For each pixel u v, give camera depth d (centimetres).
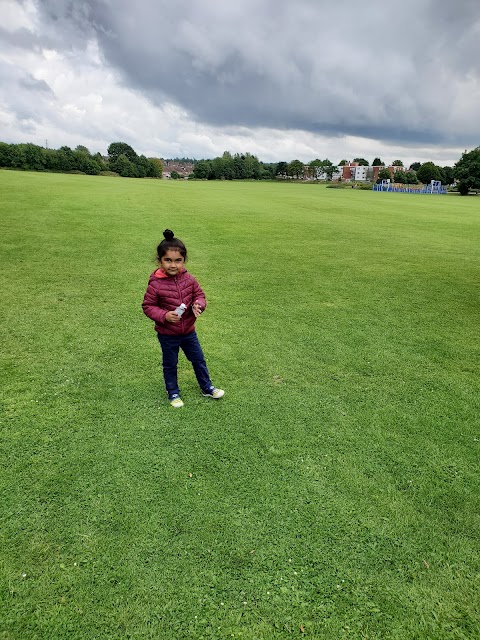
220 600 215
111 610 209
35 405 373
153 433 341
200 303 356
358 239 1348
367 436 346
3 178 3031
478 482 300
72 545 241
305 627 205
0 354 468
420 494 288
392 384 432
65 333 530
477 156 6612
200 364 383
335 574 231
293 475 300
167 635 199
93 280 764
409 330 585
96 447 322
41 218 1373
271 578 227
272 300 698
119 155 10988
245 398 396
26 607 208
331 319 618
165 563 232
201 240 1200
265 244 1190
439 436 350
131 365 453
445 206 3106
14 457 308
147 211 1717
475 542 253
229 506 271
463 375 458
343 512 271
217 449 324
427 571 234
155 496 278
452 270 965
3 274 777
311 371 454
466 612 214
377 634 203
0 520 256
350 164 14388
